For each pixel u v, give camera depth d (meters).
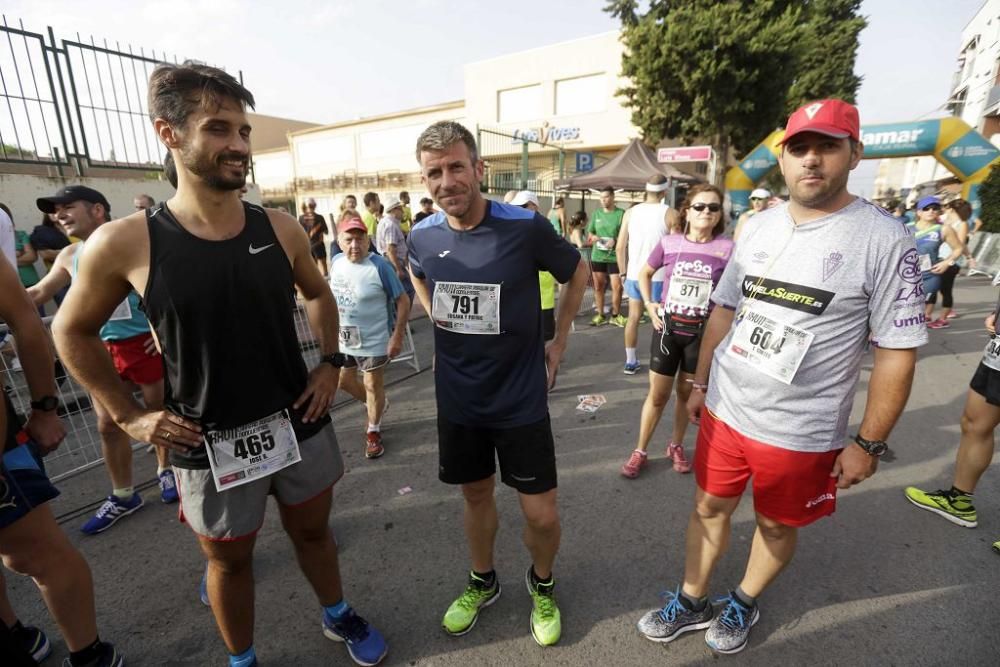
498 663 1.92
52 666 1.97
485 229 1.76
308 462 1.73
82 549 2.61
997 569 2.33
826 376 1.58
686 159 11.16
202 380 1.49
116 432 2.72
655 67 14.80
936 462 3.28
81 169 6.08
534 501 1.86
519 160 20.17
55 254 4.92
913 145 11.69
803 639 1.98
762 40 13.76
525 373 1.81
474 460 1.95
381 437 3.83
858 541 2.54
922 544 2.51
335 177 31.45
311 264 1.76
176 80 1.26
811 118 1.44
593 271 7.08
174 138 1.31
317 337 1.86
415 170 28.09
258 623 2.12
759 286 1.69
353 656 1.93
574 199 16.61
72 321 1.38
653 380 3.07
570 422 4.02
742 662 1.89
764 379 1.65
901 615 2.08
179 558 2.54
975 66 26.34
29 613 2.22
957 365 5.19
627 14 16.23
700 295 2.89
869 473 1.58
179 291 1.38
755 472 1.72
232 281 1.45
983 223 11.63
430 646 2.00
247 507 1.61
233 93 1.32
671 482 3.12
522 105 23.69
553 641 1.97
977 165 11.38
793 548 1.82
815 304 1.55
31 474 1.63
